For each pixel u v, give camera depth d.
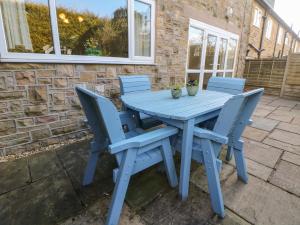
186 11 3.59
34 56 1.97
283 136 2.63
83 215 1.26
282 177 1.67
